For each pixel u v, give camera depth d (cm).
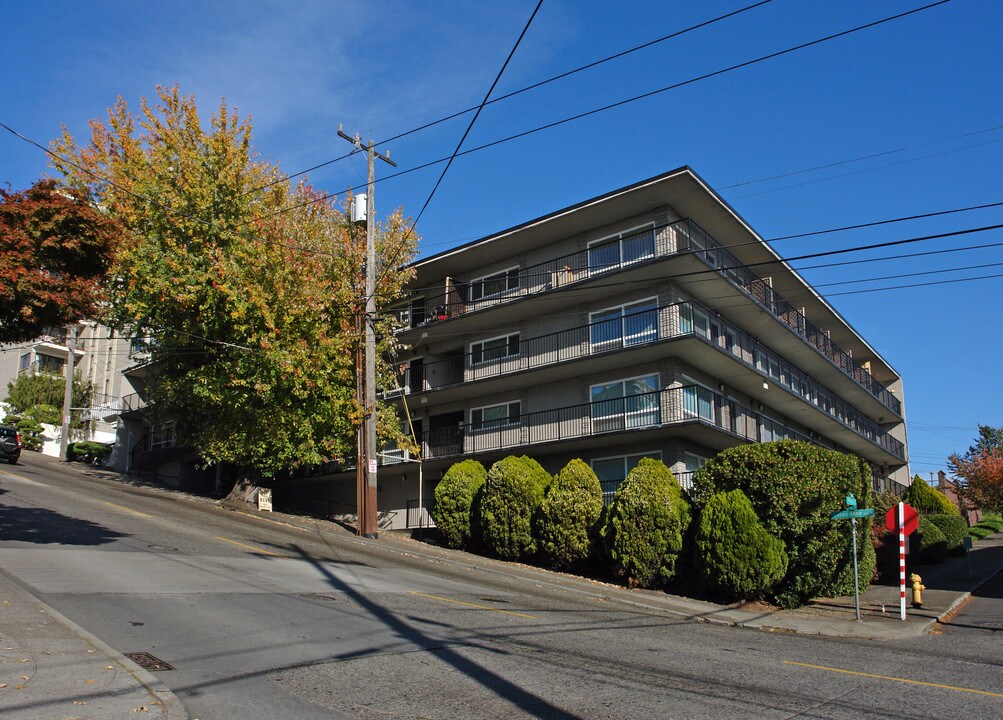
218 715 689
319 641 990
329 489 4028
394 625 1128
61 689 706
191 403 2931
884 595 2162
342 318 2859
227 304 2595
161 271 2602
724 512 1902
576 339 3086
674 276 2733
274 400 2739
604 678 884
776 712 765
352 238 2930
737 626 1598
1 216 1123
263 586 1370
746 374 3122
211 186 2684
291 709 714
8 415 5372
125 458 5153
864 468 2120
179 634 973
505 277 3441
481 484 2812
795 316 3678
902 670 1048
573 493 2367
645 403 2855
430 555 2331
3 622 919
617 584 2195
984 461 4028
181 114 2775
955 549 3556
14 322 1156
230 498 3117
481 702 758
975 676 1009
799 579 1873
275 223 2766
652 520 2102
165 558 1555
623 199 2883
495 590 1730
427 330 3488
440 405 3612
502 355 3369
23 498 2295
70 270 1191
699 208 2962
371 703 742
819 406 3953
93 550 1547
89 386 5869
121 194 2595
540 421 3156
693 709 763
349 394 2812
